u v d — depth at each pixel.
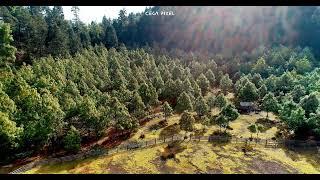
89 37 146.62
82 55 122.38
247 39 148.12
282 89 111.12
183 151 71.50
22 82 73.50
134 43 158.38
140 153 70.44
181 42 157.25
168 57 144.62
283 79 111.81
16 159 66.12
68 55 118.38
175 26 162.62
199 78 113.88
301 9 153.25
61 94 81.12
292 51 137.75
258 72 128.62
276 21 151.75
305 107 84.00
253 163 67.00
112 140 76.44
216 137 77.06
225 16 153.88
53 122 67.88
